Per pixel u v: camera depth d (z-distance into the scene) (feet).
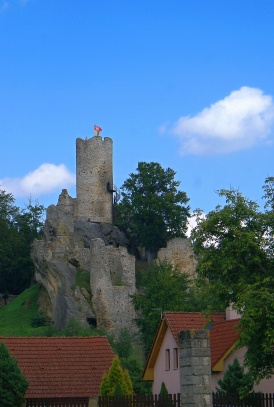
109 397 145.38
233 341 187.52
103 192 425.69
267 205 167.43
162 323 198.08
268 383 182.39
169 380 194.49
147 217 414.00
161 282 336.70
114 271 372.58
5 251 440.45
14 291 449.06
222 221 161.79
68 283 368.48
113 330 358.02
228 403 147.02
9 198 467.93
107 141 430.61
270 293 153.79
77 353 193.47
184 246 390.42
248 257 161.27
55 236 388.57
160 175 421.59
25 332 356.38
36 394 178.81
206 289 169.89
